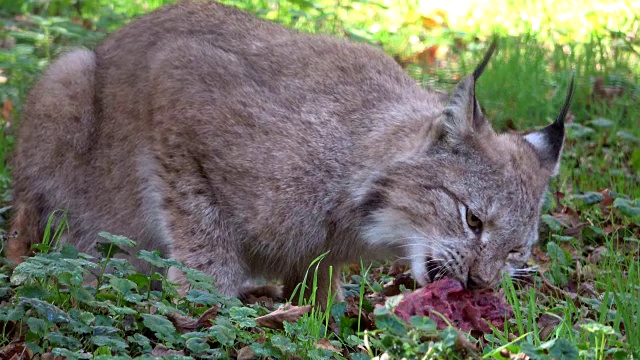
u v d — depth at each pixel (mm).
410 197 9922
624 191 14305
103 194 11000
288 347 7875
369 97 10523
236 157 10133
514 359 7699
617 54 20031
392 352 7375
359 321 9062
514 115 16625
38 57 17953
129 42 11141
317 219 10250
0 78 17266
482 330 9273
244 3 22031
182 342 8172
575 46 21219
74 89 11055
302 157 10117
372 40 20656
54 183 11148
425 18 24734
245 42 10719
